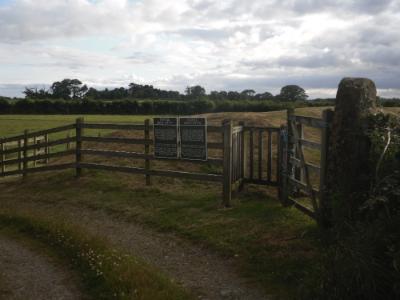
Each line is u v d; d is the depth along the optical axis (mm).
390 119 6113
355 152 6344
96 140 12344
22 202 11352
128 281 5602
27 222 9125
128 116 58875
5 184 14266
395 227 4746
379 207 5215
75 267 6637
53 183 12703
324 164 7109
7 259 7172
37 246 7852
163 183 11445
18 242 8148
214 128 9688
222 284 5980
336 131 6668
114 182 11852
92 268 6234
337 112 6688
